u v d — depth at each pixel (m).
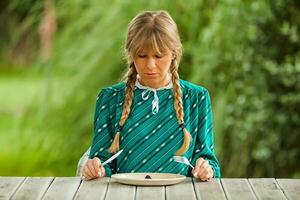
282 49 7.14
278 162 7.15
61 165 7.82
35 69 7.94
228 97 6.98
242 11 7.00
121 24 7.32
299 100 6.97
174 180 3.29
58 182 3.37
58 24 8.00
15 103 14.17
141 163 3.53
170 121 3.54
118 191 3.20
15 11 11.32
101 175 3.45
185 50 7.15
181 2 7.19
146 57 3.45
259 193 3.17
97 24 7.40
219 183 3.34
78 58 7.52
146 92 3.57
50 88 7.73
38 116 7.86
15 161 11.20
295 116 7.09
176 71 3.56
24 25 8.26
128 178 3.32
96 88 7.46
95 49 7.41
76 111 7.62
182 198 3.08
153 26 3.43
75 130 7.64
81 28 7.60
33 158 7.98
